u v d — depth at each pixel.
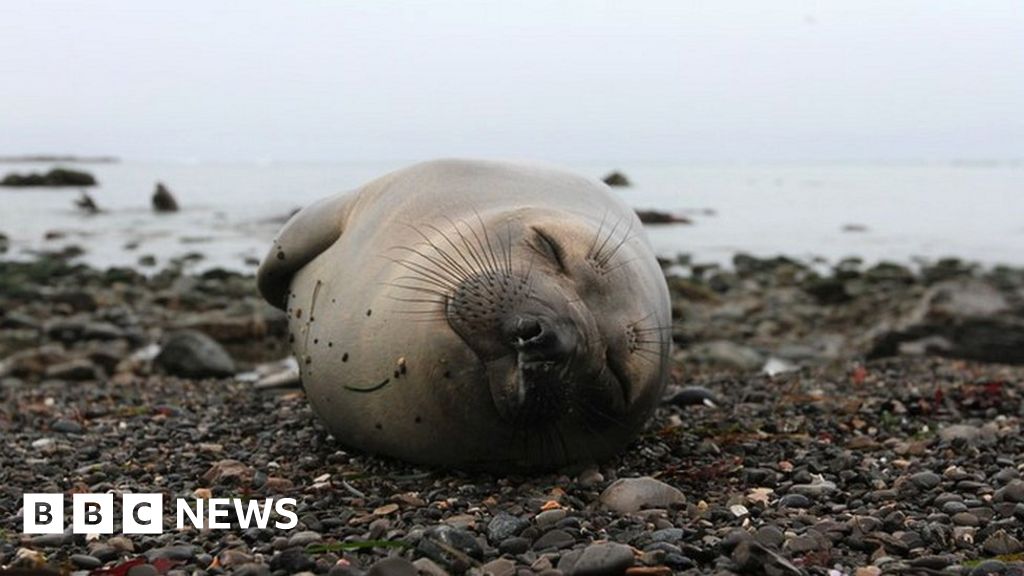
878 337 3.58
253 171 41.31
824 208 15.48
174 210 11.86
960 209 15.49
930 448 1.86
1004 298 3.75
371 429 1.67
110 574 1.27
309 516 1.48
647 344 1.62
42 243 7.84
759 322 4.45
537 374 1.45
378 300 1.63
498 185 1.76
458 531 1.36
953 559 1.33
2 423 2.12
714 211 14.24
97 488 1.64
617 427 1.67
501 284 1.50
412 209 1.74
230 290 5.07
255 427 2.00
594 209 1.78
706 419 2.06
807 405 2.19
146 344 3.70
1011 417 2.12
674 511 1.50
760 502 1.54
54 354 3.14
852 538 1.38
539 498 1.55
